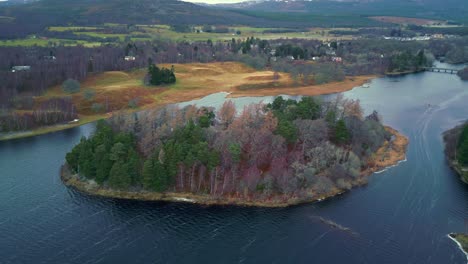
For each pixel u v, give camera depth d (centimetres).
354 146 14238
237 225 10925
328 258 9725
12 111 19725
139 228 10844
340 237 10456
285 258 9731
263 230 10731
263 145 12850
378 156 14950
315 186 12312
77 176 13288
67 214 11462
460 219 11288
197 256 9844
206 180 12431
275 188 12212
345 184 12681
